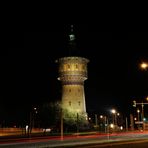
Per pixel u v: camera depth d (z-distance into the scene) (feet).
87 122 321.73
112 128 382.42
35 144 152.25
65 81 324.19
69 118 309.22
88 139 189.37
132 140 170.81
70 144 147.54
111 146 136.36
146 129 387.14
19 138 213.05
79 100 320.50
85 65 334.44
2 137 228.22
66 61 326.65
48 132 297.33
